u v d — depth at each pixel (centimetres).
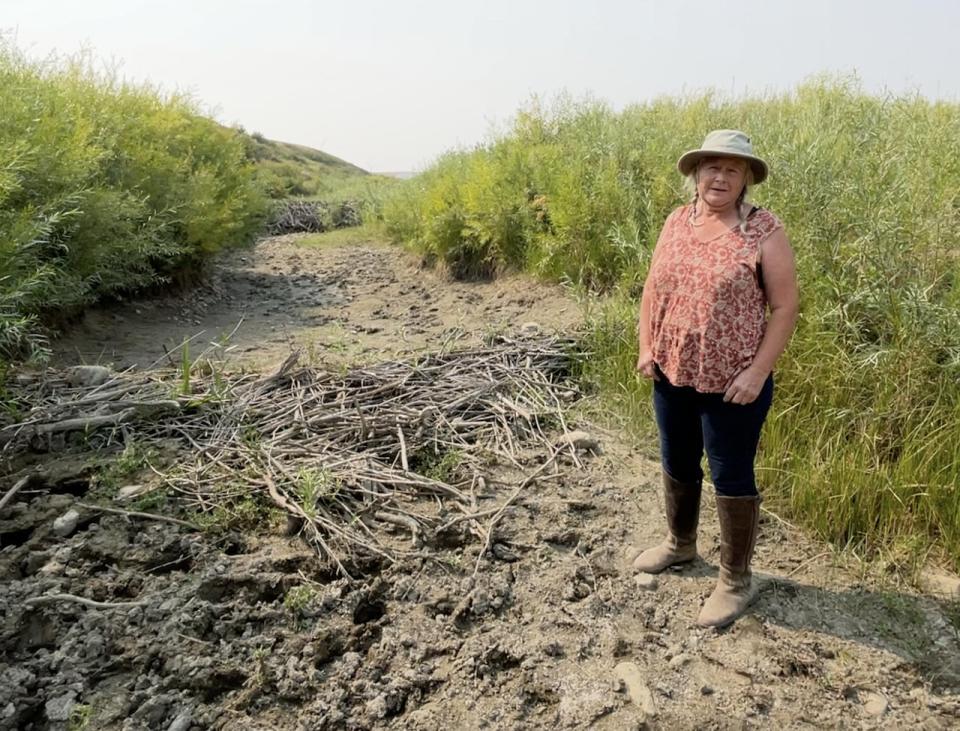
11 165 507
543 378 534
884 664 294
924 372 414
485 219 947
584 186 818
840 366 431
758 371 284
